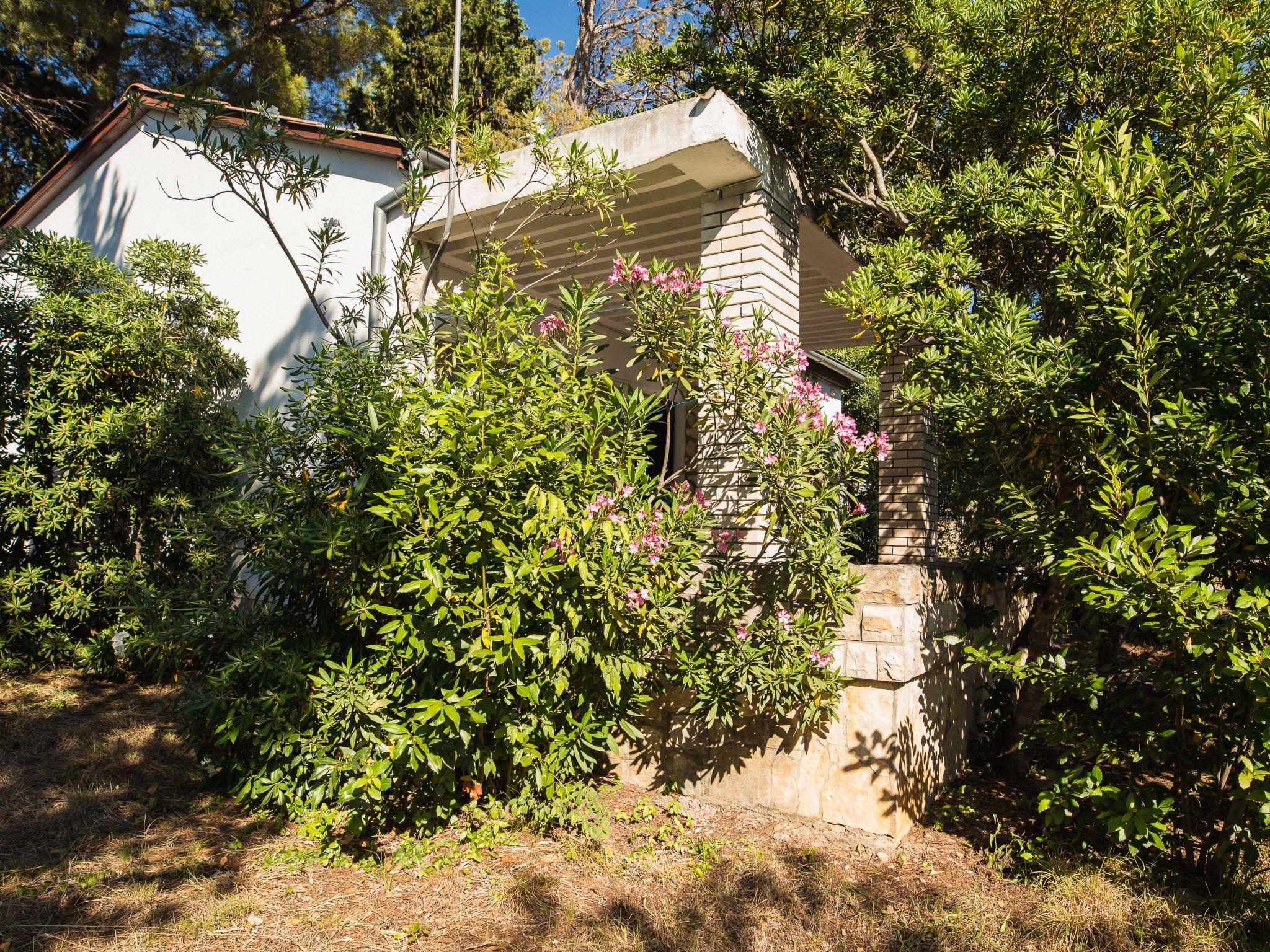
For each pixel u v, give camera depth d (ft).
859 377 41.73
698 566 12.53
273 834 12.00
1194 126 13.64
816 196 18.95
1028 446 12.66
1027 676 11.80
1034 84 17.54
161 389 20.65
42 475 20.01
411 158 16.33
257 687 12.47
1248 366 10.44
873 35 18.95
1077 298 11.96
